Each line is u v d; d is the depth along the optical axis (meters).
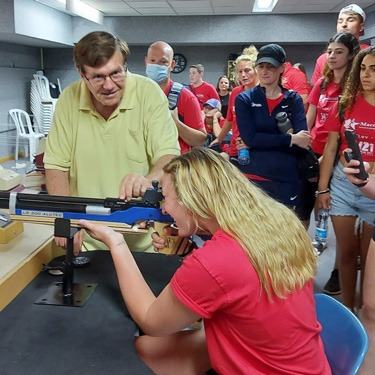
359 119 1.99
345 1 6.38
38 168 2.26
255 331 0.89
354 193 2.08
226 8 6.89
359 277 2.58
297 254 0.91
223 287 0.84
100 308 1.07
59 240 1.24
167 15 7.61
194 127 2.69
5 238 1.31
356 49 2.43
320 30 7.44
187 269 0.86
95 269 1.29
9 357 0.88
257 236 0.88
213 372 1.07
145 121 1.54
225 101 5.86
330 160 2.21
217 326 0.94
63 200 1.10
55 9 7.25
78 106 1.54
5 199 1.12
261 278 0.86
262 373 0.92
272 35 7.57
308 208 2.43
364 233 2.14
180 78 8.64
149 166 1.64
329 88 2.60
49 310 1.05
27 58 8.30
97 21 7.21
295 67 4.13
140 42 7.84
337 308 1.15
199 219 0.94
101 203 1.10
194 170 0.93
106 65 1.30
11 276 1.09
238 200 0.91
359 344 1.03
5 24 6.09
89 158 1.58
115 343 0.93
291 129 2.34
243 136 2.38
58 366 0.85
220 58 8.48
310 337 0.95
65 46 8.38
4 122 7.48
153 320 0.91
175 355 1.05
